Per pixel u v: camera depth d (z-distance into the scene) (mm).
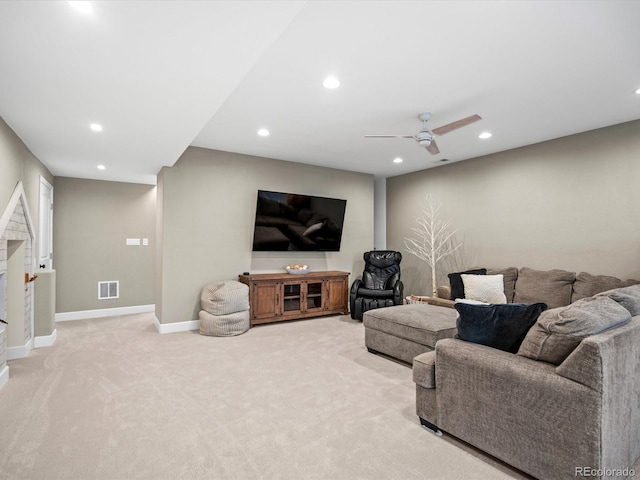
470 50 2496
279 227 5453
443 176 5934
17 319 3666
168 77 2297
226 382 2994
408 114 3693
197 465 1893
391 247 6910
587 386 1547
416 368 2277
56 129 3277
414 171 6426
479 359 1939
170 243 4727
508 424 1805
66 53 2006
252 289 4918
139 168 4883
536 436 1699
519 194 4883
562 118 3807
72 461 1919
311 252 5965
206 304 4617
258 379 3059
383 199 7121
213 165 5035
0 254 3078
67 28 1770
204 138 4527
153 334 4574
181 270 4797
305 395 2748
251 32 1821
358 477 1799
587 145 4211
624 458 1693
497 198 5145
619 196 3947
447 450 2027
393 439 2141
